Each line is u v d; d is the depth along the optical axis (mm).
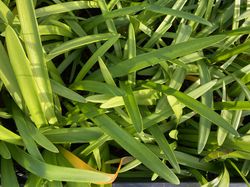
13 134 289
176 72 330
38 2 360
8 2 323
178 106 305
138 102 319
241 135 339
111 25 335
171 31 388
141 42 363
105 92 297
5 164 293
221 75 348
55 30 329
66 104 327
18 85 284
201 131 311
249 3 367
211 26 345
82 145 321
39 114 291
